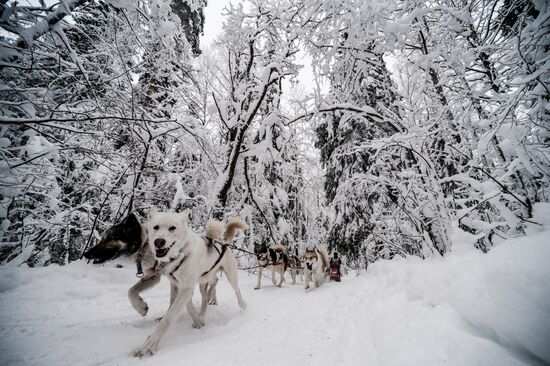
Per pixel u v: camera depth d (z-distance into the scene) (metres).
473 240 4.50
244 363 2.35
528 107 4.27
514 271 2.18
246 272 10.61
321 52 7.89
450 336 1.99
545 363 1.65
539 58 4.05
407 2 6.04
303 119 9.73
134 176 7.18
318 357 2.43
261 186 10.78
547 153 4.05
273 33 9.05
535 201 4.52
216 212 8.77
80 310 3.98
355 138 10.50
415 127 6.29
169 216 3.28
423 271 4.05
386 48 6.61
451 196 6.07
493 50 5.05
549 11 3.54
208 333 3.32
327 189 12.64
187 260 3.28
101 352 2.61
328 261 9.22
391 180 7.07
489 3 5.14
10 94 4.31
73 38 6.10
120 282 5.64
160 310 4.21
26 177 5.33
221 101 9.52
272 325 3.58
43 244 7.50
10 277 4.56
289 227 11.94
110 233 3.45
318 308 4.55
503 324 1.90
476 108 5.80
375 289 5.31
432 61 6.14
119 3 4.39
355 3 6.55
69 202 8.01
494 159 5.58
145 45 5.75
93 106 5.78
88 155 5.75
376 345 2.43
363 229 10.79
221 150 10.05
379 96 9.72
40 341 2.75
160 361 2.43
